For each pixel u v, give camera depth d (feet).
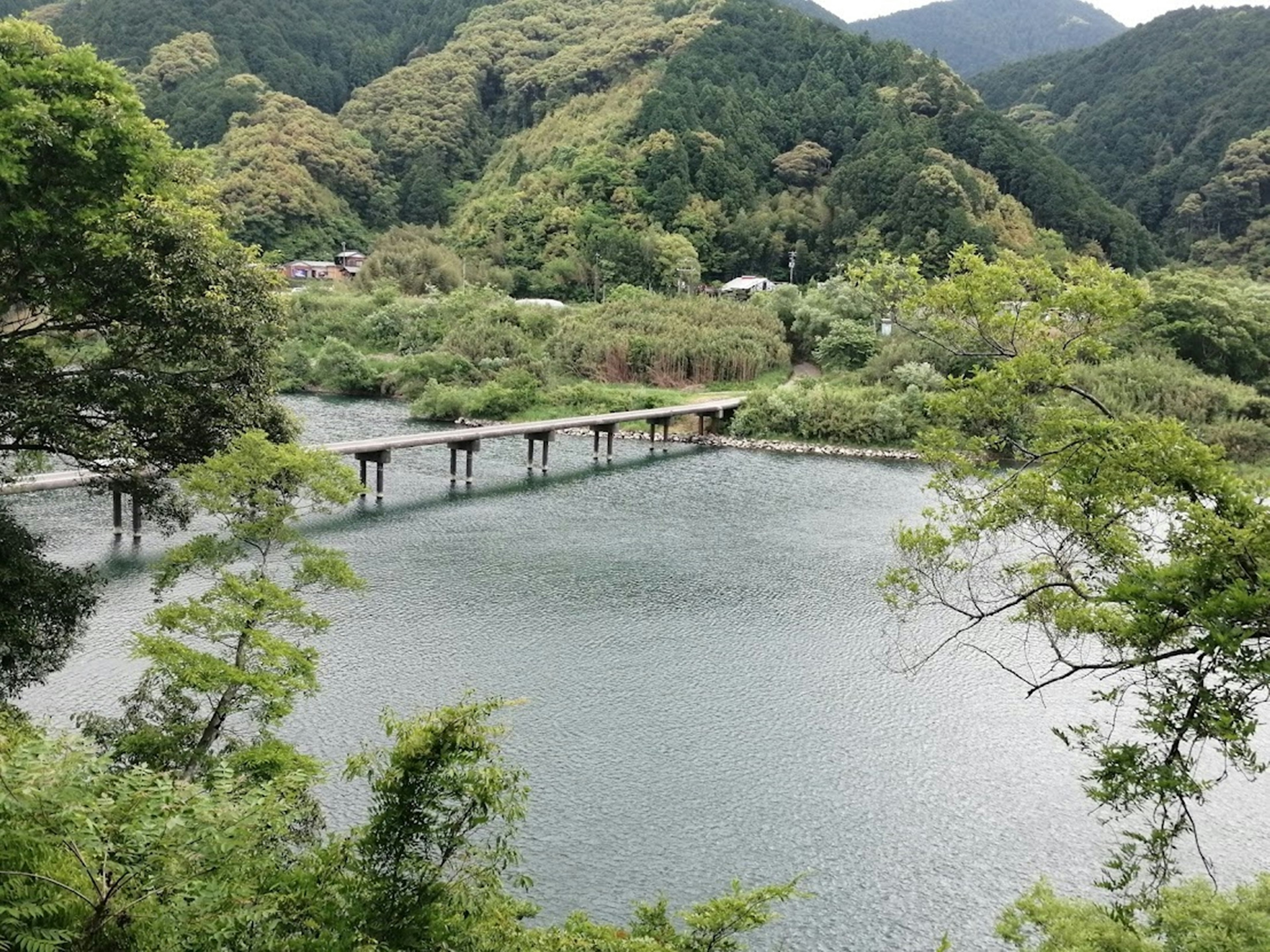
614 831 48.93
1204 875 47.26
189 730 39.55
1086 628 29.40
